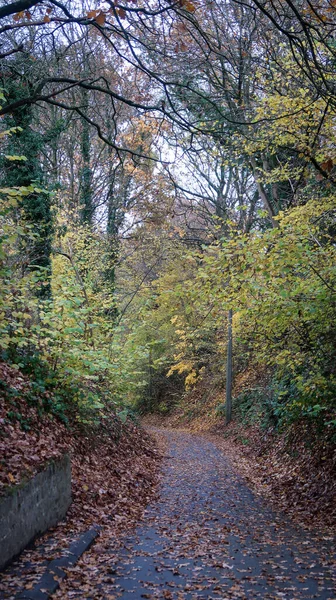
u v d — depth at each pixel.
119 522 8.00
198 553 6.49
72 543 6.05
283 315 9.52
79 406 10.82
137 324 13.60
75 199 22.56
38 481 6.13
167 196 20.38
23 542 5.59
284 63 11.18
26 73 10.31
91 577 5.20
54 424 9.70
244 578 5.47
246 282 9.19
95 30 9.96
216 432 24.41
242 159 18.11
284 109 11.13
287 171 13.43
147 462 14.41
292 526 8.24
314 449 11.80
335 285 9.09
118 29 7.70
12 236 7.30
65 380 10.11
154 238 22.45
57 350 10.02
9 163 13.38
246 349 23.78
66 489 7.38
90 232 20.23
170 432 27.11
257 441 17.66
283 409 14.09
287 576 5.53
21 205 13.12
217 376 30.62
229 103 11.97
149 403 37.53
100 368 11.02
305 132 11.11
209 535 7.56
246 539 7.34
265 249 9.10
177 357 28.53
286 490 10.98
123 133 18.97
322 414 11.89
